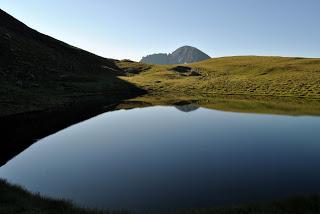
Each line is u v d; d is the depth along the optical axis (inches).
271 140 1391.5
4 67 3208.7
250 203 633.0
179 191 770.8
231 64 7322.8
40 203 615.8
